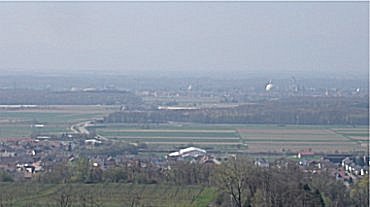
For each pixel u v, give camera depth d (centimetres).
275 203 19238
